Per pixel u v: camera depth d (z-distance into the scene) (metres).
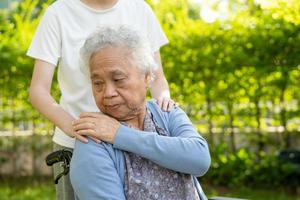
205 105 6.52
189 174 1.98
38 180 7.14
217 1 6.53
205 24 6.47
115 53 1.89
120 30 1.93
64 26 2.27
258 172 6.53
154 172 1.94
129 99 1.92
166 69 6.34
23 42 6.68
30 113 6.92
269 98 6.36
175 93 6.41
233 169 6.56
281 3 3.88
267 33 6.02
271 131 6.60
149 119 2.03
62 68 2.28
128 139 1.91
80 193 1.89
